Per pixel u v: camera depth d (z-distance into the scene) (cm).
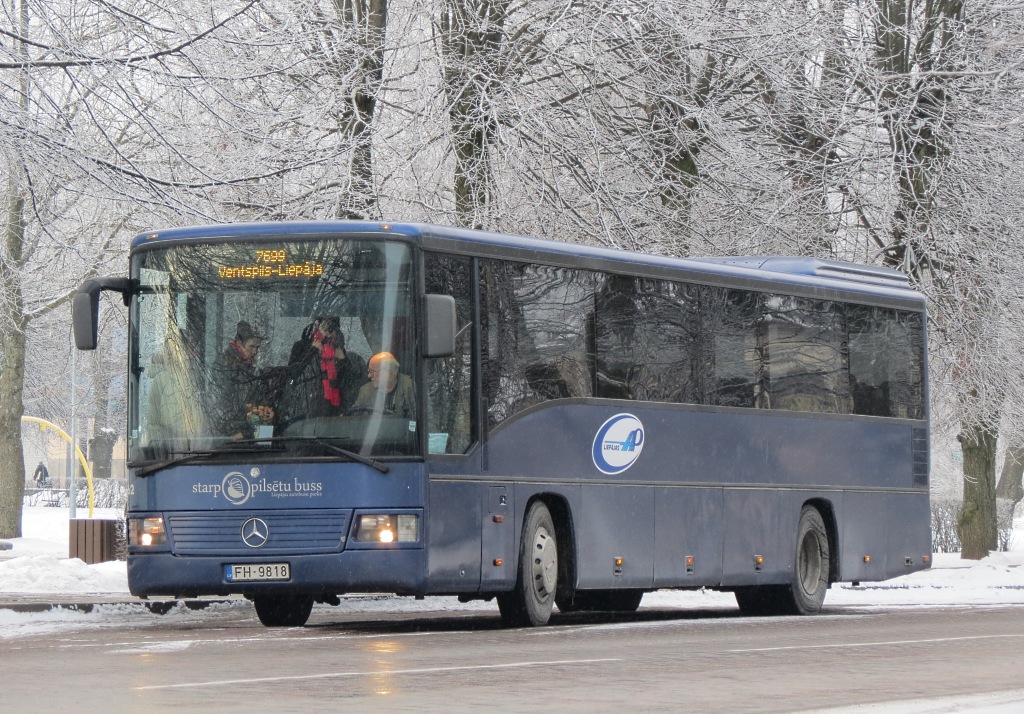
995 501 6400
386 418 2825
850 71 5341
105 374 10762
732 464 3612
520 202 4559
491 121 4544
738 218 4909
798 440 3806
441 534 2853
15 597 3900
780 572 3738
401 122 4681
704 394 3547
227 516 2836
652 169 4719
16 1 3659
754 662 2156
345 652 2308
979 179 5591
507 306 3062
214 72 3744
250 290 2902
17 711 1550
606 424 3281
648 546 3375
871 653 2323
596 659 2184
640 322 3397
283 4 4366
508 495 3019
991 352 5716
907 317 4159
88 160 3544
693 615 3872
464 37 4644
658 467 3412
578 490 3200
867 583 5291
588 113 4603
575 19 4634
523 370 3084
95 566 4928
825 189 5153
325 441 2822
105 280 2959
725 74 4950
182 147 4122
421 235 2880
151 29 3712
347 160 4303
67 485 14888
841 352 3953
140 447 2902
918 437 4172
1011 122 5600
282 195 4278
